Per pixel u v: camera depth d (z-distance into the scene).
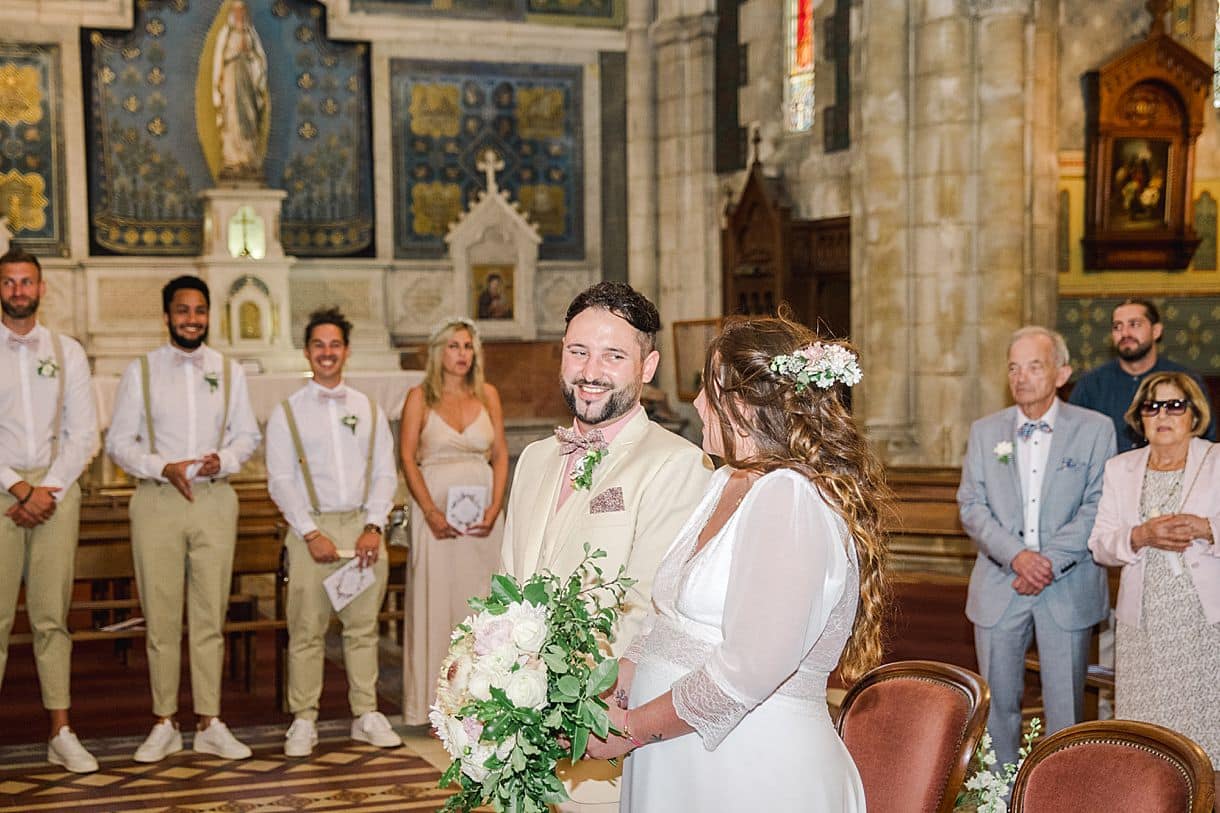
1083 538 4.82
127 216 13.59
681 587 2.50
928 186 10.59
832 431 2.46
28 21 13.12
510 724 2.30
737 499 2.47
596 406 3.11
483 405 6.36
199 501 5.82
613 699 2.69
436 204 14.66
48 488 5.52
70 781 5.48
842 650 2.50
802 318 12.96
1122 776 2.54
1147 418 4.63
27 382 5.58
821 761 2.42
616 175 15.28
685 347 14.17
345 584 5.89
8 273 5.51
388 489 6.14
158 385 5.82
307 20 14.11
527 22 14.84
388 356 13.98
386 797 5.28
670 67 14.83
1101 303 11.68
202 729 5.94
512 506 3.37
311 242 14.20
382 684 7.29
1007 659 4.93
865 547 2.43
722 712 2.30
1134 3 11.64
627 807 2.67
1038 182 11.17
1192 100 11.55
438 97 14.59
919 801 2.88
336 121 14.27
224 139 13.47
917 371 10.83
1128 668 4.62
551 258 15.08
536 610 2.38
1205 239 11.81
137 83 13.57
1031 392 4.94
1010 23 10.24
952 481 9.66
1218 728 4.42
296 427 5.98
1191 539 4.41
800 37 13.35
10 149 13.16
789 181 13.39
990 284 10.43
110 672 7.56
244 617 7.28
